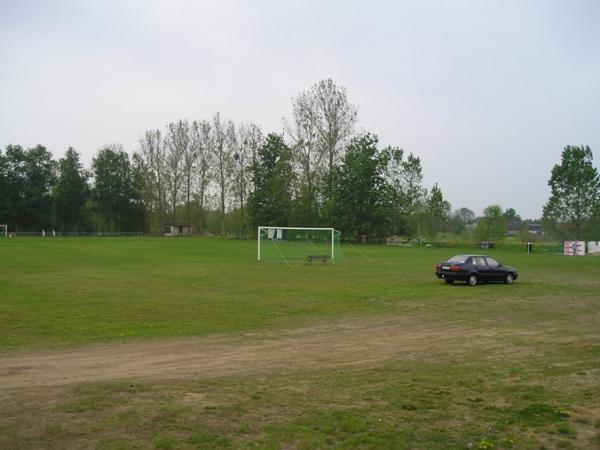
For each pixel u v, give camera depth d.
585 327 14.80
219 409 7.08
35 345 11.69
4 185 96.69
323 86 80.44
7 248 48.44
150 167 96.06
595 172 67.69
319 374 9.32
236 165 90.94
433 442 6.00
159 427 6.33
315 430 6.32
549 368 9.80
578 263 45.81
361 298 20.97
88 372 9.35
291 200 84.25
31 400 7.39
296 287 24.48
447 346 12.12
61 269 30.02
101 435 6.04
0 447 5.64
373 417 6.81
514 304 19.73
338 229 82.81
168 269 31.92
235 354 11.12
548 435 6.26
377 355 11.10
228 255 46.75
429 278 30.22
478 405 7.38
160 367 9.84
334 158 82.00
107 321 14.87
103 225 105.38
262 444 5.87
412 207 87.06
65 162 102.94
